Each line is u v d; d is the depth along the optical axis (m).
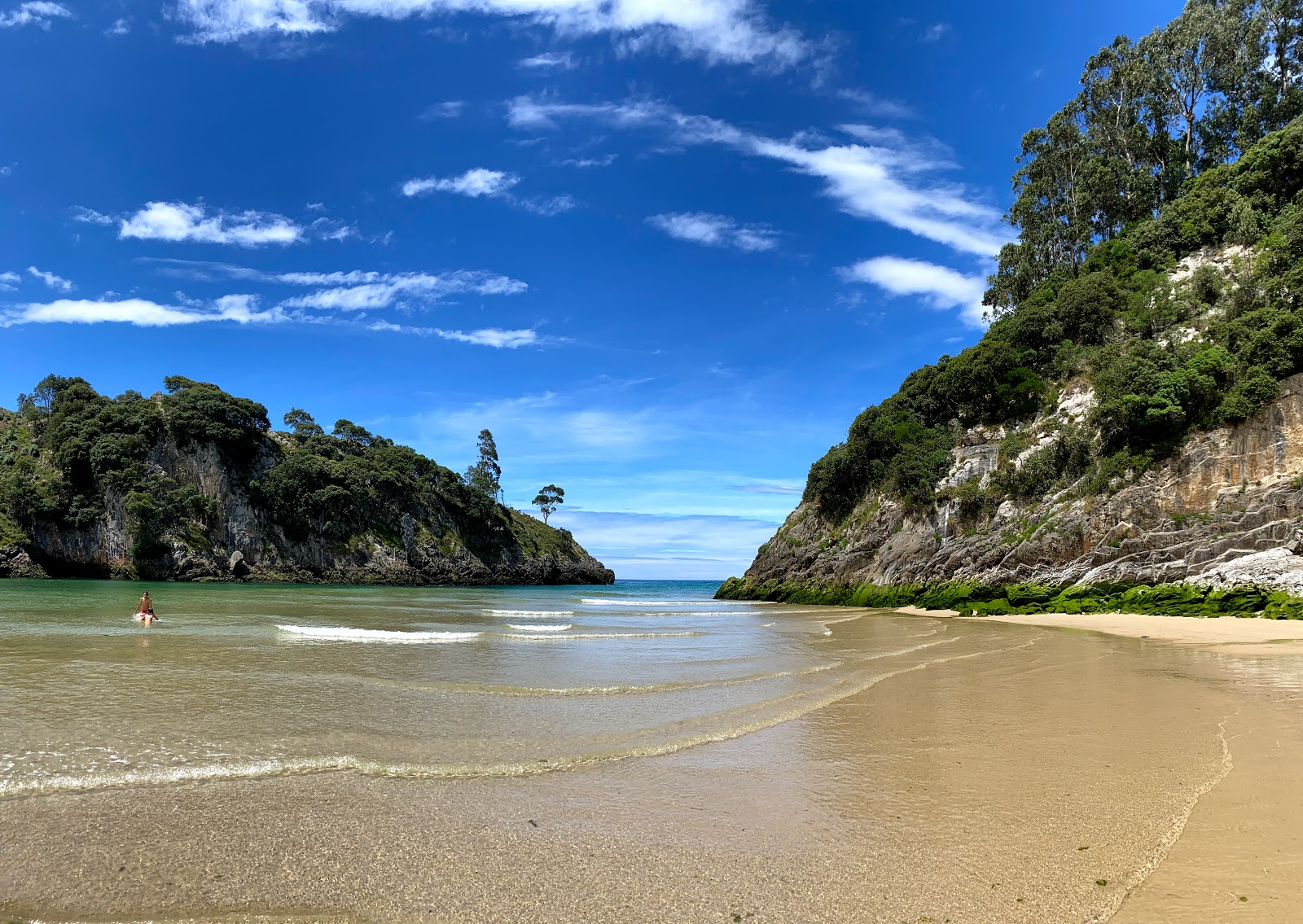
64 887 4.96
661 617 35.56
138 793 6.93
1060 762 8.27
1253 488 32.47
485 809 6.65
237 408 87.38
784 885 5.08
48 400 92.38
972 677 14.91
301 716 10.35
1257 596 28.59
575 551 146.00
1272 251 40.19
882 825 6.27
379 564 93.12
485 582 108.06
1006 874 5.23
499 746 8.92
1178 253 47.75
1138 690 13.22
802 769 8.04
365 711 10.80
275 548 86.12
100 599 37.53
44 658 15.24
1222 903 4.68
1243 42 53.50
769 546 62.66
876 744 9.15
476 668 15.56
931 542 45.19
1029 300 54.28
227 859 5.46
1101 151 57.91
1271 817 6.30
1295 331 33.75
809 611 43.22
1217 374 35.66
